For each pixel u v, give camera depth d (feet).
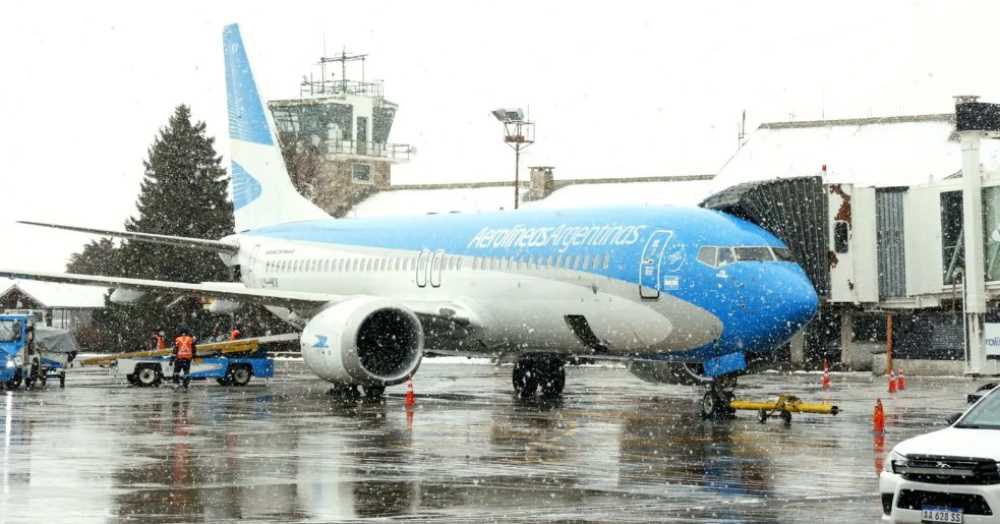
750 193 119.85
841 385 139.23
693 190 239.30
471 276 116.98
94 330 258.98
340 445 74.79
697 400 114.01
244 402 109.91
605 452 71.77
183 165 258.37
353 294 131.54
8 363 126.52
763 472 63.41
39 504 51.85
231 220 259.80
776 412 98.94
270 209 150.61
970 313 142.41
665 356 101.24
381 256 128.47
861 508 52.37
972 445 45.98
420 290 122.72
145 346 250.37
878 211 153.69
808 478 61.31
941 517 45.14
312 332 110.52
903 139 214.90
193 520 48.52
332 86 332.19
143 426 85.87
